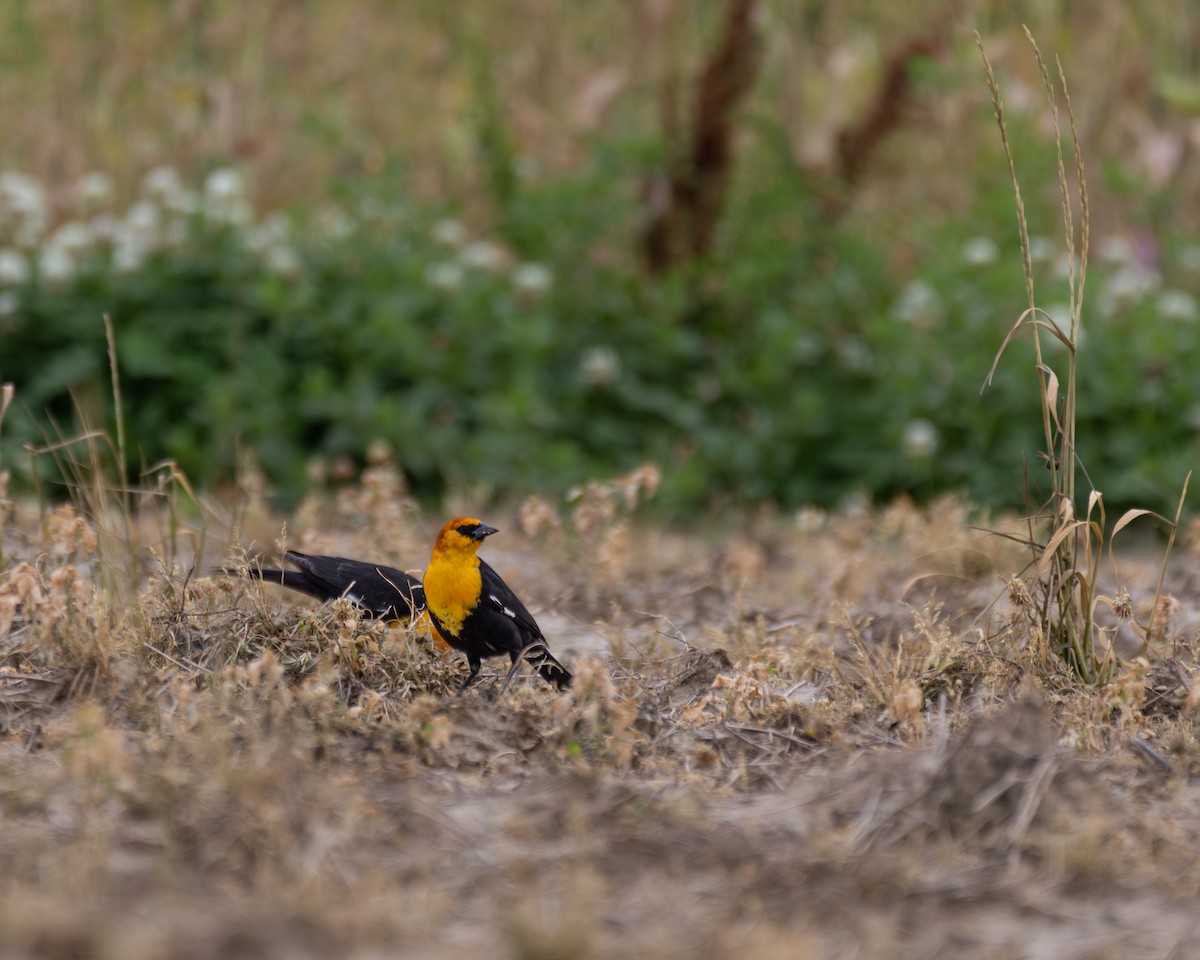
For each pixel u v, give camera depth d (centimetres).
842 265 1662
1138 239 1731
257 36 1861
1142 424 1470
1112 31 1822
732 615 880
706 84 1634
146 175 1745
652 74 1925
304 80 1872
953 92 1788
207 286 1478
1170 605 727
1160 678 709
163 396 1423
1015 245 1623
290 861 476
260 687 646
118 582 803
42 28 1848
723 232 1681
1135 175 1727
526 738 618
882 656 713
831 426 1520
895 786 543
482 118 1758
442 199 1745
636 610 909
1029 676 686
